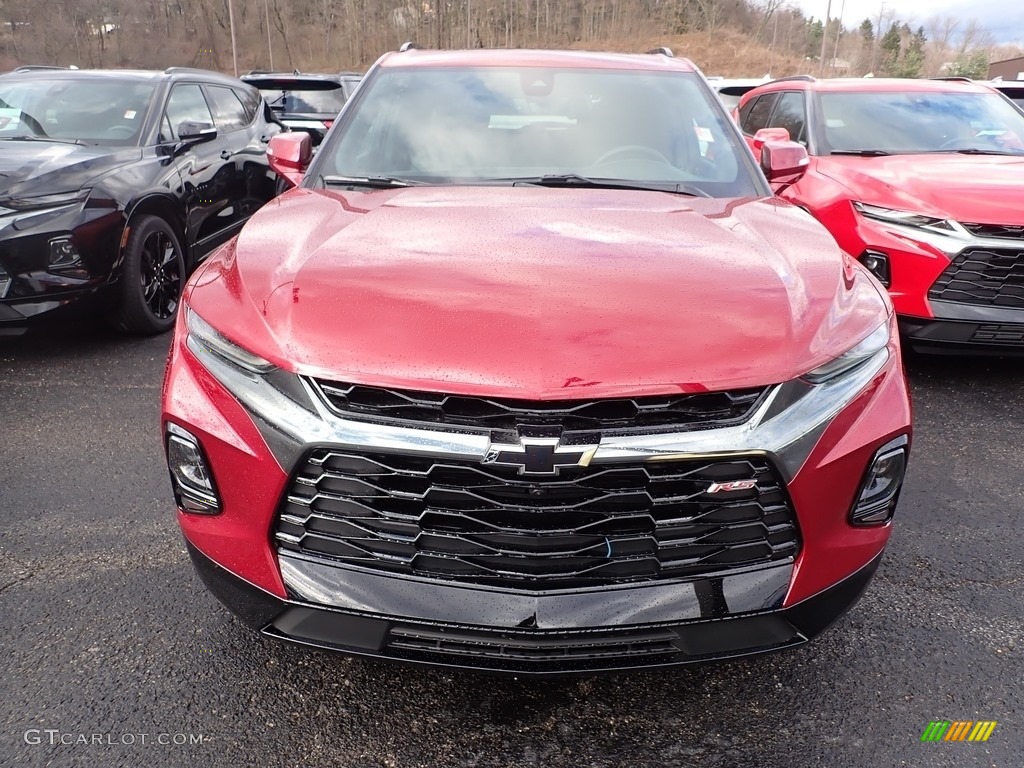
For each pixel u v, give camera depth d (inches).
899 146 212.1
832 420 68.8
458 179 110.7
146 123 209.2
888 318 80.5
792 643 71.6
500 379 63.3
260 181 265.0
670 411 64.7
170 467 75.0
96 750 74.1
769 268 79.6
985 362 191.8
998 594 101.8
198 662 85.8
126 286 183.6
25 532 109.3
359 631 68.2
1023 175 178.2
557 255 79.4
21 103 209.5
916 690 84.8
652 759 75.6
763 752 76.7
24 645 87.4
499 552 65.4
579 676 68.6
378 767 73.9
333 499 66.4
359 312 69.7
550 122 119.7
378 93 124.8
